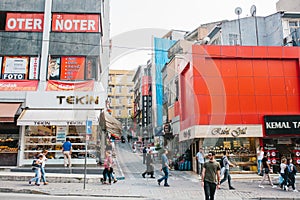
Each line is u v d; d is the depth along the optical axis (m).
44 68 12.48
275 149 12.16
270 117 11.78
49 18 13.12
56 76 12.52
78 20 13.19
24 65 12.62
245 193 7.94
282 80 12.49
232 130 11.40
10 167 10.98
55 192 7.31
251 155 11.91
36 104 11.60
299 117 11.84
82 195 7.05
